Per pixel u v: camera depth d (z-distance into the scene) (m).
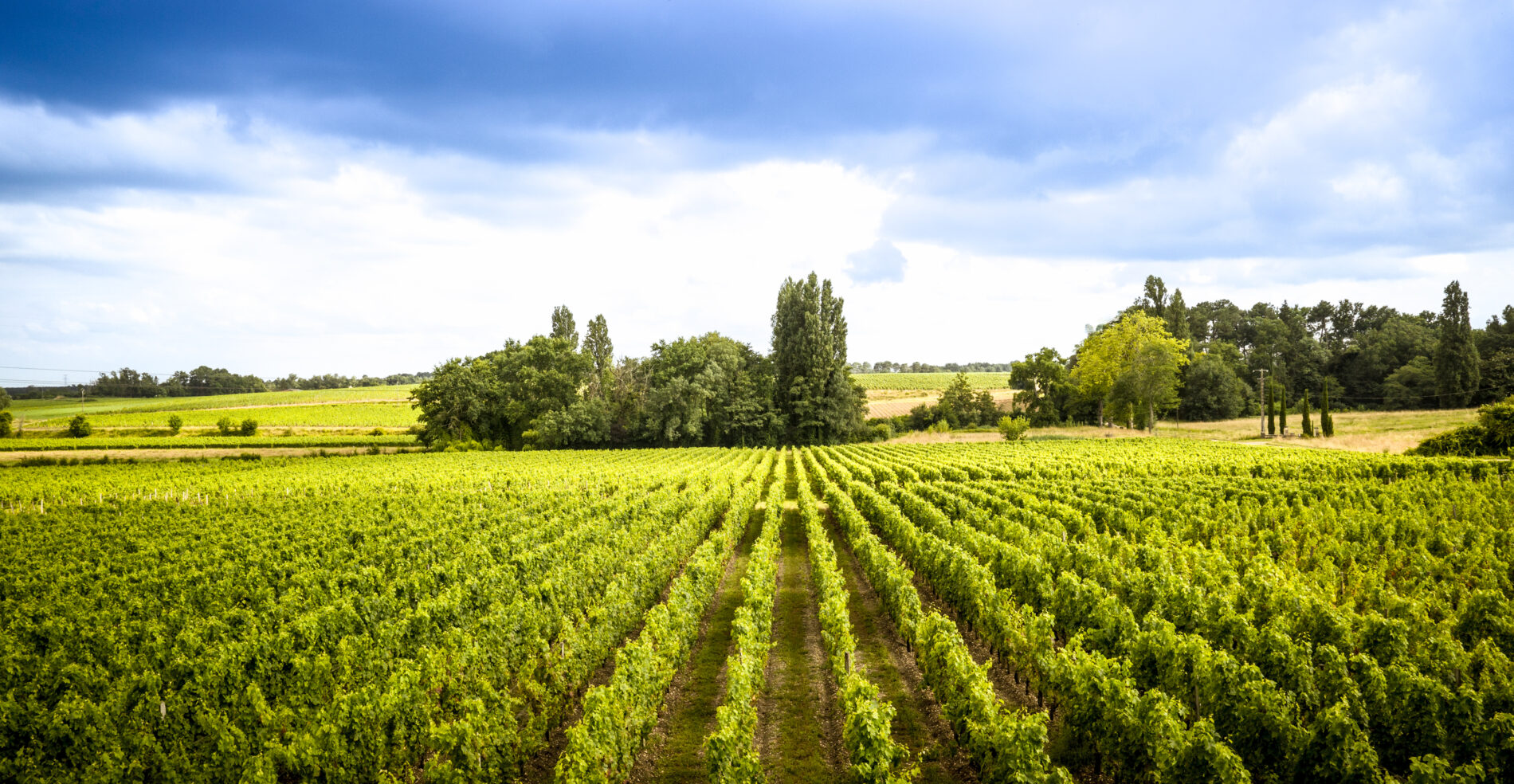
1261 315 142.00
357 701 10.74
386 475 53.88
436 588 20.39
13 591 20.38
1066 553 20.05
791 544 30.34
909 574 18.41
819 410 94.06
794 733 12.88
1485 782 9.62
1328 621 13.00
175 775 10.12
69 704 10.84
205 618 17.17
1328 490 30.98
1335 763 9.38
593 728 10.30
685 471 53.88
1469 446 44.94
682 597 16.89
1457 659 11.53
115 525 31.19
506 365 93.19
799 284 98.12
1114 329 90.56
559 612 16.70
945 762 11.73
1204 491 32.41
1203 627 13.92
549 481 47.56
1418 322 127.44
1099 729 10.91
